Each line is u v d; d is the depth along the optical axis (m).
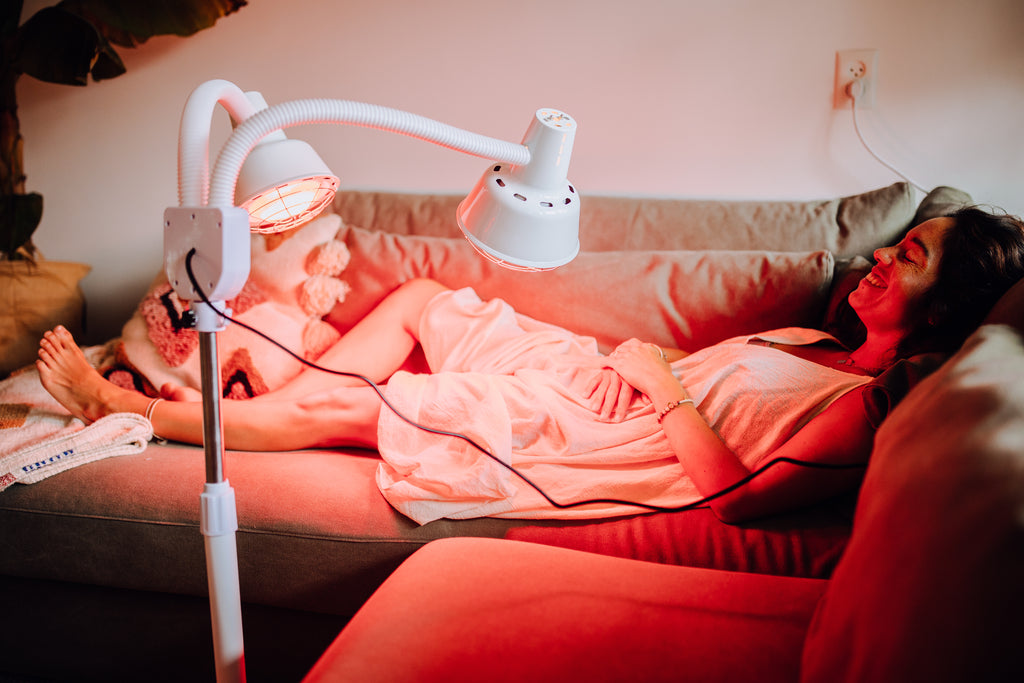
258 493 1.30
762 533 1.18
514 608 0.81
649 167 2.09
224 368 1.74
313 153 0.90
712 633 0.77
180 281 0.79
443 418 1.42
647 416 1.43
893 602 0.56
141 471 1.37
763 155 2.02
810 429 1.25
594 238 1.94
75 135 2.41
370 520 1.27
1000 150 1.88
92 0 2.05
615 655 0.73
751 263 1.71
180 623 1.33
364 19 2.18
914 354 1.40
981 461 0.58
